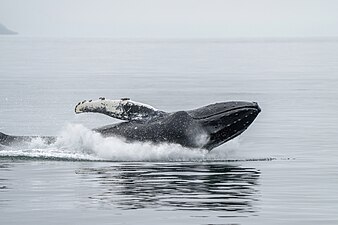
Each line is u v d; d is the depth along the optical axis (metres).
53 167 91.38
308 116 159.12
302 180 85.25
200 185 81.06
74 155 98.94
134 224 64.81
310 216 68.38
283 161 99.50
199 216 67.69
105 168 91.25
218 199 74.56
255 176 87.31
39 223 65.31
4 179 83.81
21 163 93.69
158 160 97.19
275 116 159.25
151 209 70.00
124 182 82.31
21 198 74.50
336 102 192.38
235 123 97.62
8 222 65.69
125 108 100.00
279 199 75.00
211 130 97.69
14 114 158.38
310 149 112.12
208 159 98.81
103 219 66.50
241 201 73.81
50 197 74.94
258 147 113.56
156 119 100.06
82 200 73.62
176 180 83.75
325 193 78.06
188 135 98.00
